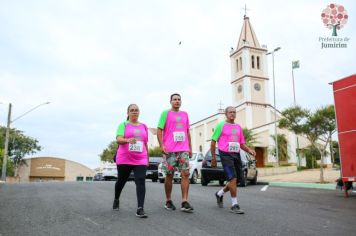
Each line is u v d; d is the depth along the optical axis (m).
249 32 50.25
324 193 10.23
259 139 38.88
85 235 4.25
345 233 4.48
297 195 9.49
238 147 6.36
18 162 63.81
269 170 27.41
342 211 6.39
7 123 30.55
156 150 44.34
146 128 6.05
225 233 4.40
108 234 4.30
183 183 6.07
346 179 9.30
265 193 10.05
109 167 24.81
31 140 61.16
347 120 9.39
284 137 37.59
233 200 6.06
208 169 14.55
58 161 70.44
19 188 10.80
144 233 4.36
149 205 6.79
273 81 30.28
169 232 4.43
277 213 6.00
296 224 5.02
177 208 6.45
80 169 72.06
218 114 45.28
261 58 49.16
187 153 6.16
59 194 8.77
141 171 5.69
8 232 4.40
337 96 9.78
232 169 6.20
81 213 5.77
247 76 47.72
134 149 5.70
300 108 17.33
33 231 4.45
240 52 49.53
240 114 48.06
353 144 9.15
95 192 9.35
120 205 6.74
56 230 4.51
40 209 6.19
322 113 16.31
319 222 5.21
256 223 5.04
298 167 32.78
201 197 8.26
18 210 6.06
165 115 6.25
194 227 4.73
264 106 47.59
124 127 5.88
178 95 6.31
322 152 16.77
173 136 6.18
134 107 5.98
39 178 68.62
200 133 49.41
